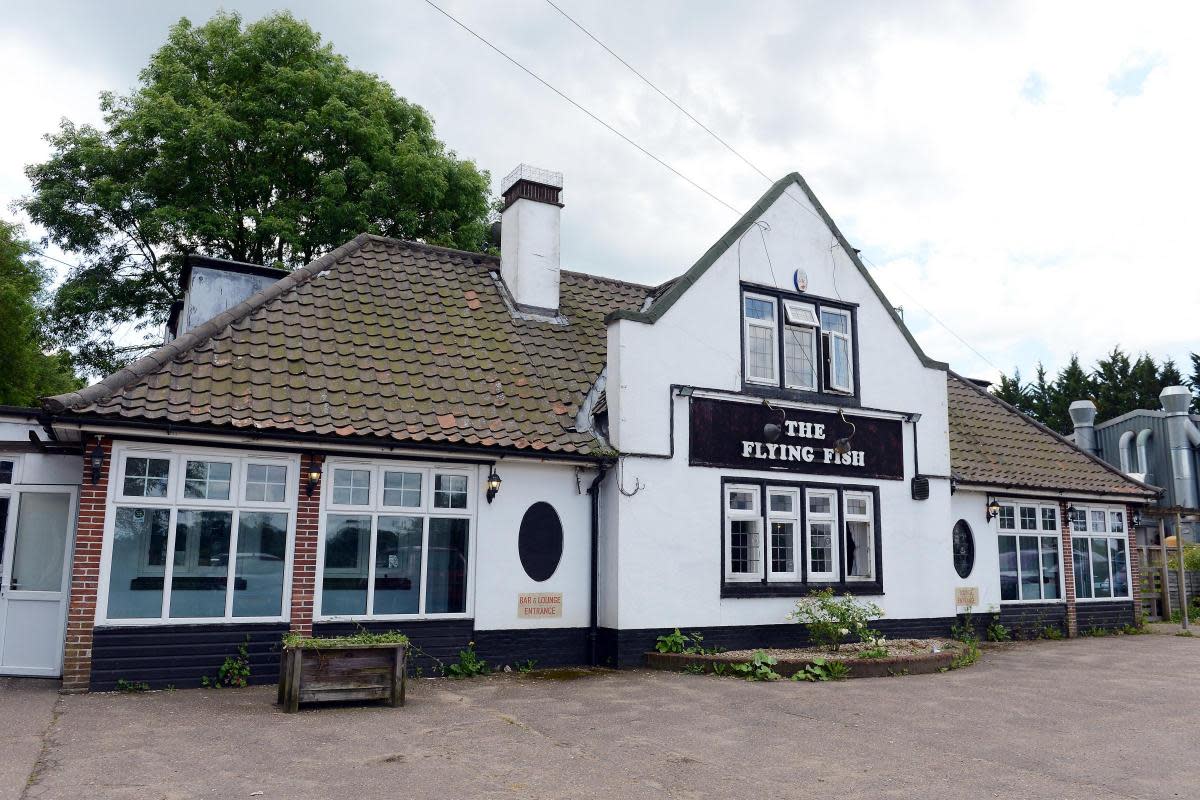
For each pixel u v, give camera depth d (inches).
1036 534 765.3
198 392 437.4
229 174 943.7
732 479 563.2
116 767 269.6
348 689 372.8
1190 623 881.5
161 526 418.0
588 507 532.7
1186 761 308.5
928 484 645.9
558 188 650.8
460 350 559.8
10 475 467.2
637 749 311.3
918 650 549.6
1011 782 277.1
